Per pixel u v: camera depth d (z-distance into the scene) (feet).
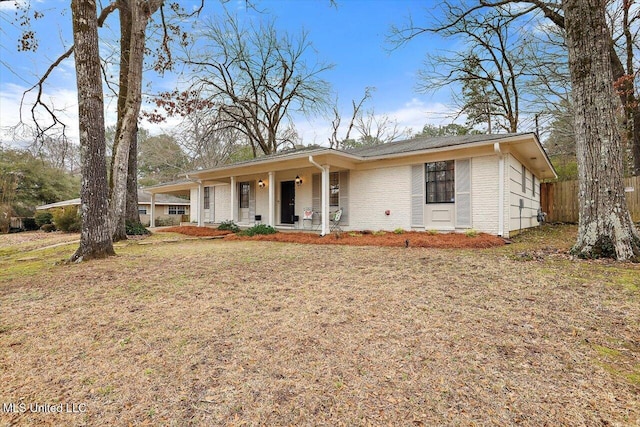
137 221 42.93
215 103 63.46
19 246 35.83
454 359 7.18
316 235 33.30
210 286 13.84
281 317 9.93
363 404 5.72
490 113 61.46
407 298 11.46
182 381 6.61
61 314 10.74
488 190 27.91
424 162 31.48
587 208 18.08
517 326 8.88
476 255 19.47
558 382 6.25
